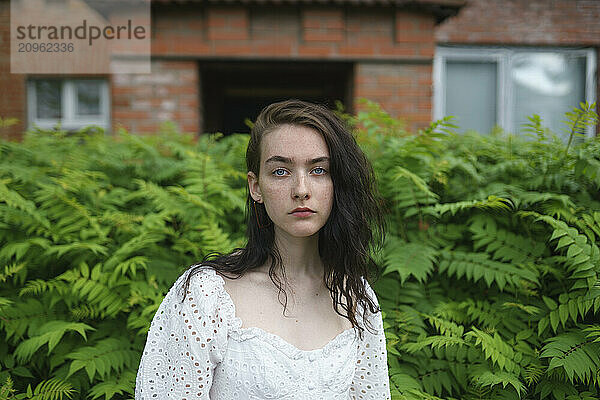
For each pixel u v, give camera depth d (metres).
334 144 1.52
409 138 3.25
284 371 1.50
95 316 2.70
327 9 6.01
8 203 2.70
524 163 3.12
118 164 3.51
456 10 6.09
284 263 1.64
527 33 7.27
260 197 1.61
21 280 2.73
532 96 7.31
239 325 1.53
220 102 7.91
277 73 7.02
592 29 7.32
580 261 2.47
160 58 6.05
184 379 1.51
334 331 1.65
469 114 7.25
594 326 2.41
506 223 2.93
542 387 2.46
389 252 2.79
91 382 2.37
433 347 2.45
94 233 2.82
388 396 1.83
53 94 6.55
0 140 3.54
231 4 5.96
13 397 2.31
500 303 2.73
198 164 3.17
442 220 3.05
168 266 2.80
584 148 2.96
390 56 6.06
